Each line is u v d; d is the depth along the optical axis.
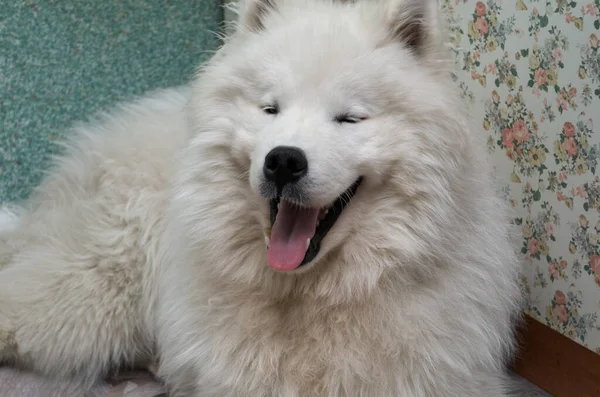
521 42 0.84
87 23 1.13
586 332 0.79
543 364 0.86
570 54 0.76
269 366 0.66
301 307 0.66
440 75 0.66
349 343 0.65
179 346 0.71
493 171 0.80
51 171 0.95
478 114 0.94
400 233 0.64
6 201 1.12
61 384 0.83
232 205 0.66
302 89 0.63
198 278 0.69
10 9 1.07
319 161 0.60
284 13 0.70
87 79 1.15
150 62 1.19
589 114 0.75
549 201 0.83
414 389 0.65
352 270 0.65
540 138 0.83
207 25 1.22
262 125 0.64
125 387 0.83
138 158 0.84
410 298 0.65
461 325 0.67
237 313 0.67
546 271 0.85
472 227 0.68
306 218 0.64
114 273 0.81
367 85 0.62
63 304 0.81
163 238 0.76
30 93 1.11
